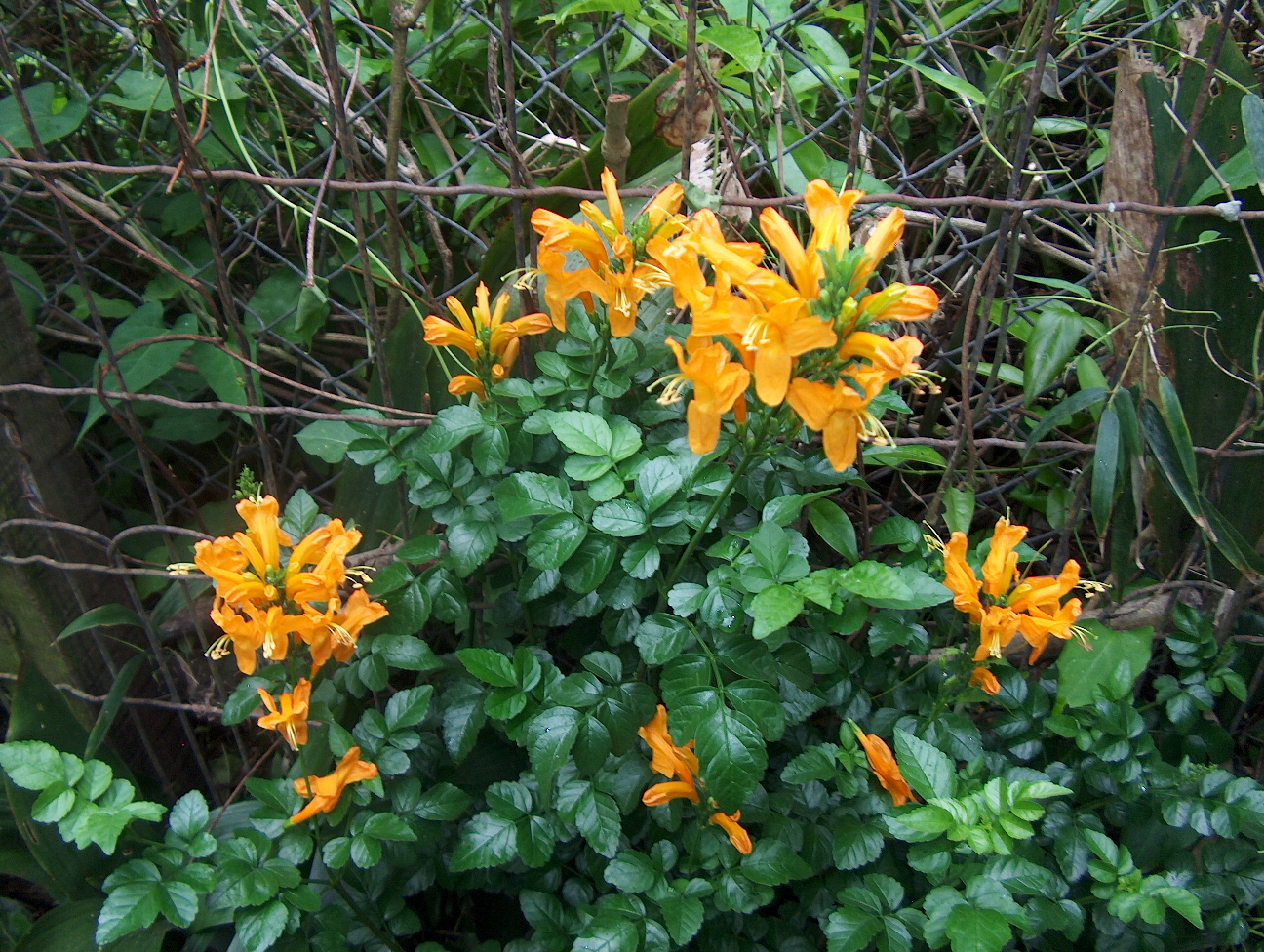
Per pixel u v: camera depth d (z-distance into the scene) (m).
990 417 0.83
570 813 0.58
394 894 0.64
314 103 0.83
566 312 0.64
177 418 0.87
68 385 0.88
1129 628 0.74
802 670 0.59
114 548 0.70
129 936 0.64
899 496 0.86
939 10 0.88
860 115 0.62
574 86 0.86
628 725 0.57
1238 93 0.63
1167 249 0.66
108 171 0.60
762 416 0.51
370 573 0.70
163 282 0.83
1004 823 0.53
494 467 0.61
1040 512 0.85
